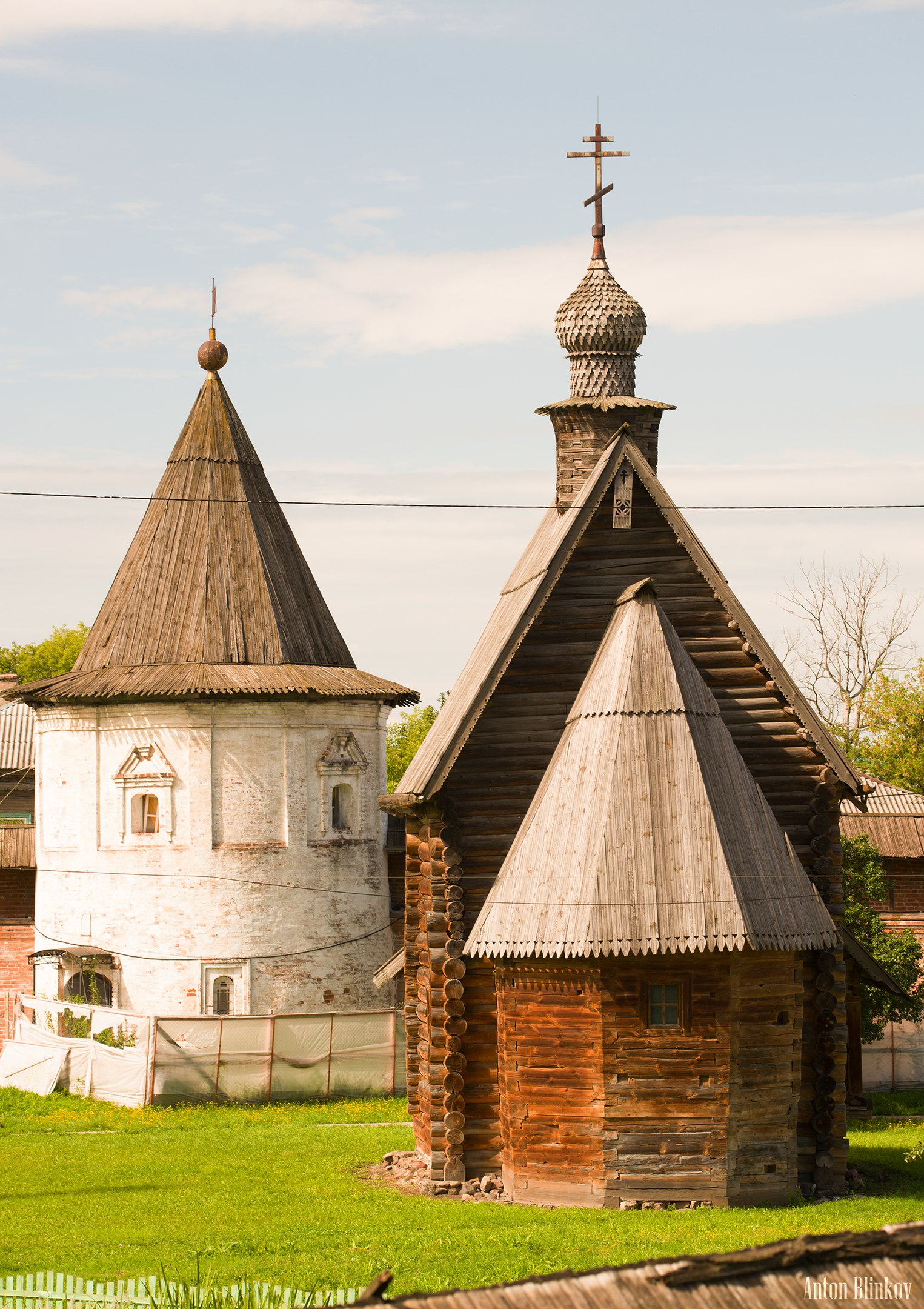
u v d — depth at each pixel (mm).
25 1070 40781
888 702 72438
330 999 45938
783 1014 24344
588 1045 23953
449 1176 25578
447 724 27516
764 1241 20500
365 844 47312
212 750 45156
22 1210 24984
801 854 26344
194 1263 20125
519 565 30797
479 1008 25969
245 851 45125
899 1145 31406
